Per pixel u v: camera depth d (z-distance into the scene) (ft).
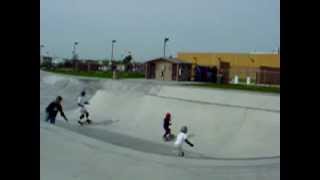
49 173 33.40
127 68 271.49
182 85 146.00
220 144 69.77
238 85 164.66
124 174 36.91
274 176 40.98
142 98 105.09
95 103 109.70
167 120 72.33
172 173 39.29
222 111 84.17
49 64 285.02
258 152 63.57
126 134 76.69
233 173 41.50
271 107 96.94
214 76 182.50
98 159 39.96
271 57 201.98
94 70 270.87
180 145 54.34
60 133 50.39
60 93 137.18
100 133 75.66
